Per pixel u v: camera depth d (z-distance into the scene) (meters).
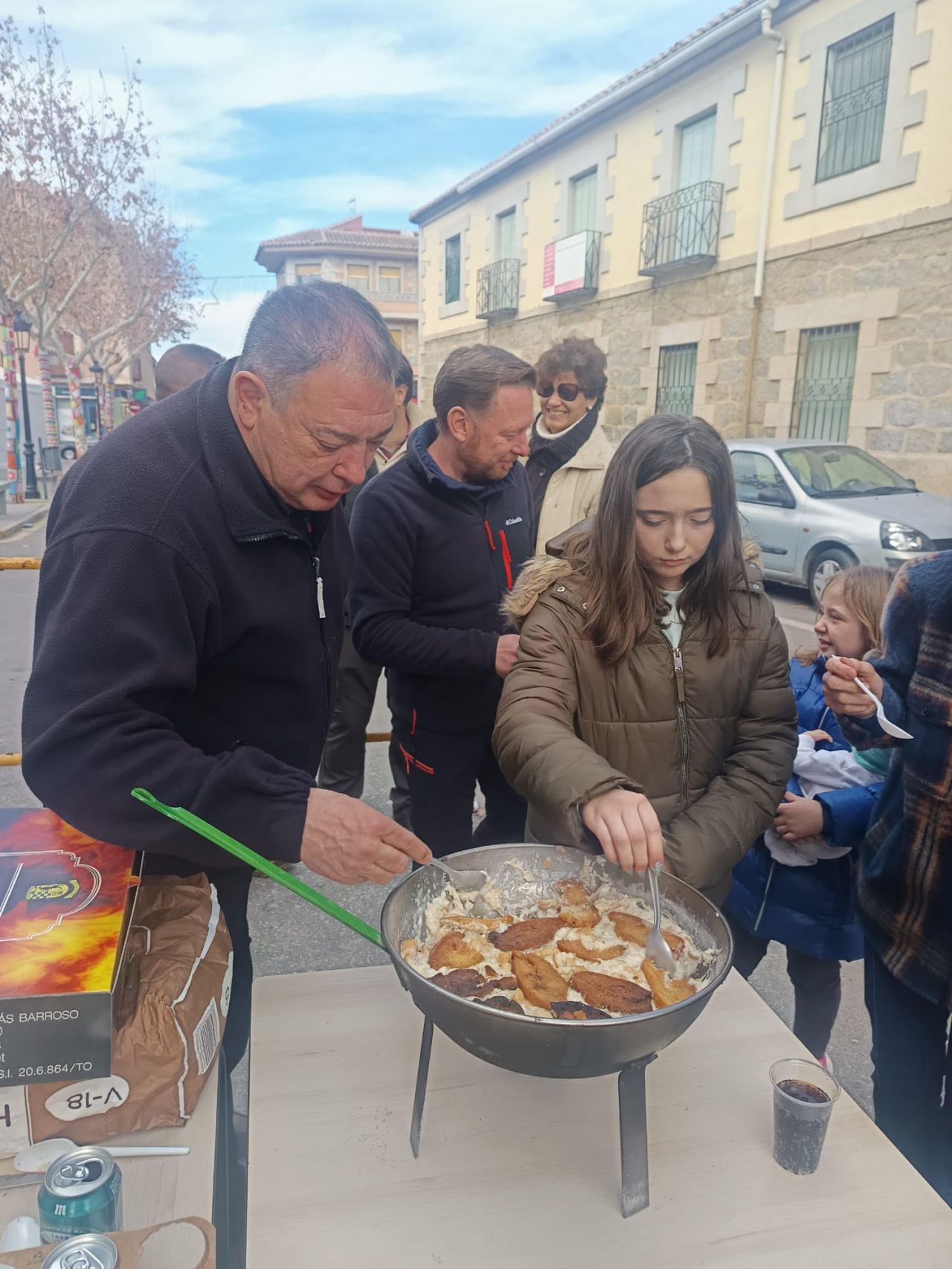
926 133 7.63
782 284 9.27
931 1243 0.85
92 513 1.04
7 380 15.05
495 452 1.86
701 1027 1.16
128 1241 0.66
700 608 1.36
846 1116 1.02
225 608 1.16
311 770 1.42
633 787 1.13
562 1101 1.03
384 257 31.30
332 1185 0.90
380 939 0.92
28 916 0.89
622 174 11.45
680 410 11.13
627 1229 0.86
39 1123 0.84
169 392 3.02
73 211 14.05
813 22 8.54
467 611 1.99
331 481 1.13
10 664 5.02
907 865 1.28
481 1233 0.85
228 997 1.07
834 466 6.96
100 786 0.98
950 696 1.20
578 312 12.74
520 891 1.16
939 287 7.69
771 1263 0.82
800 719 1.86
